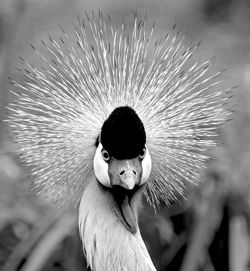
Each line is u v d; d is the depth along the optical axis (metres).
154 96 5.14
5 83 7.65
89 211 4.95
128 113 4.73
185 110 5.14
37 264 7.34
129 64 5.14
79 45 5.23
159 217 7.76
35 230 7.76
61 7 10.78
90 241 4.94
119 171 4.70
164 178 5.14
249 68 9.04
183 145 5.13
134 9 11.05
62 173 5.06
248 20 11.55
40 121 5.06
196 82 5.54
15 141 5.15
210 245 7.79
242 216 7.74
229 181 7.74
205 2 11.80
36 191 5.61
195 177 5.20
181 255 7.79
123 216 4.93
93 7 10.97
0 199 7.94
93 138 5.03
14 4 9.37
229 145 7.84
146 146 4.92
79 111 5.06
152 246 7.84
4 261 7.80
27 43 9.32
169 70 5.17
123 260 4.85
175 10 11.44
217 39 10.92
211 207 7.70
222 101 5.48
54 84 5.26
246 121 8.05
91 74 5.10
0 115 5.59
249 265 7.71
